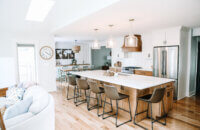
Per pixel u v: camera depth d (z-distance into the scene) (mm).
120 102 3205
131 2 2199
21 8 2859
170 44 4379
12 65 4738
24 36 4926
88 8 2871
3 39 4582
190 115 3205
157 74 4730
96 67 10977
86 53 10211
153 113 3049
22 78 5176
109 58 11375
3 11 2928
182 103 4012
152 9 2541
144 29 4629
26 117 1674
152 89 3025
